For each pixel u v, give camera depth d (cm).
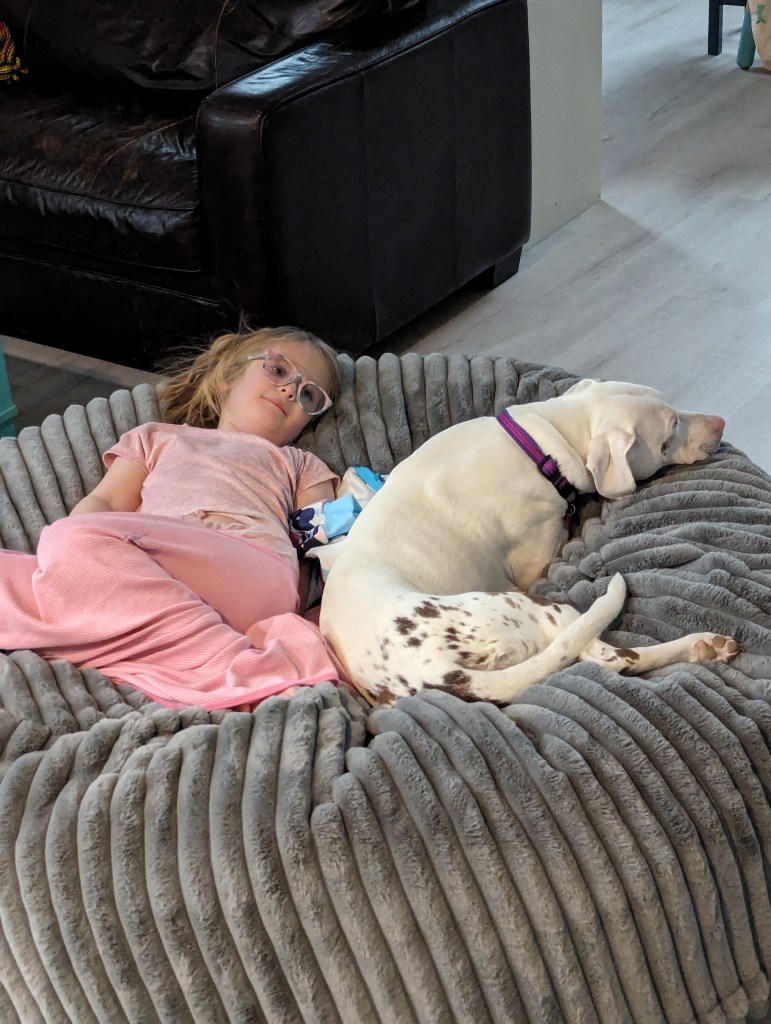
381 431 188
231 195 221
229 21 273
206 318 244
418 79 245
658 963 114
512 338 274
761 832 119
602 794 116
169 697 138
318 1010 110
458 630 133
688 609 138
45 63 299
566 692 125
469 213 274
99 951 112
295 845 111
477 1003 109
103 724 127
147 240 238
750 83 407
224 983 110
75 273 259
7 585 147
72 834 115
